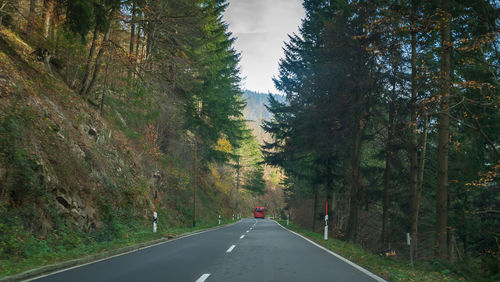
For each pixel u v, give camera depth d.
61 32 17.64
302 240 17.12
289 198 46.81
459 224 18.86
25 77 14.54
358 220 28.73
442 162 13.31
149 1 20.72
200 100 33.53
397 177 21.81
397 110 17.22
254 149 85.50
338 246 14.31
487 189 16.28
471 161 16.39
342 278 6.96
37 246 9.09
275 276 7.05
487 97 11.60
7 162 9.88
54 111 14.85
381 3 15.05
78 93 19.86
